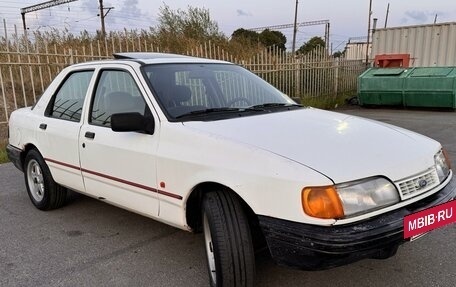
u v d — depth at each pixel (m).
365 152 2.57
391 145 2.75
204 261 3.42
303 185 2.32
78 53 9.80
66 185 4.19
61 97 4.30
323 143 2.65
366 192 2.36
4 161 7.06
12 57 9.30
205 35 16.08
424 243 3.58
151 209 3.23
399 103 13.34
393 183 2.46
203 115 3.24
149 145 3.13
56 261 3.48
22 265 3.42
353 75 16.27
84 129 3.76
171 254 3.55
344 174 2.35
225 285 2.62
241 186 2.53
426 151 2.83
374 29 15.77
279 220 2.39
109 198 3.63
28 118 4.62
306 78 13.95
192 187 2.82
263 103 3.71
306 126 2.99
